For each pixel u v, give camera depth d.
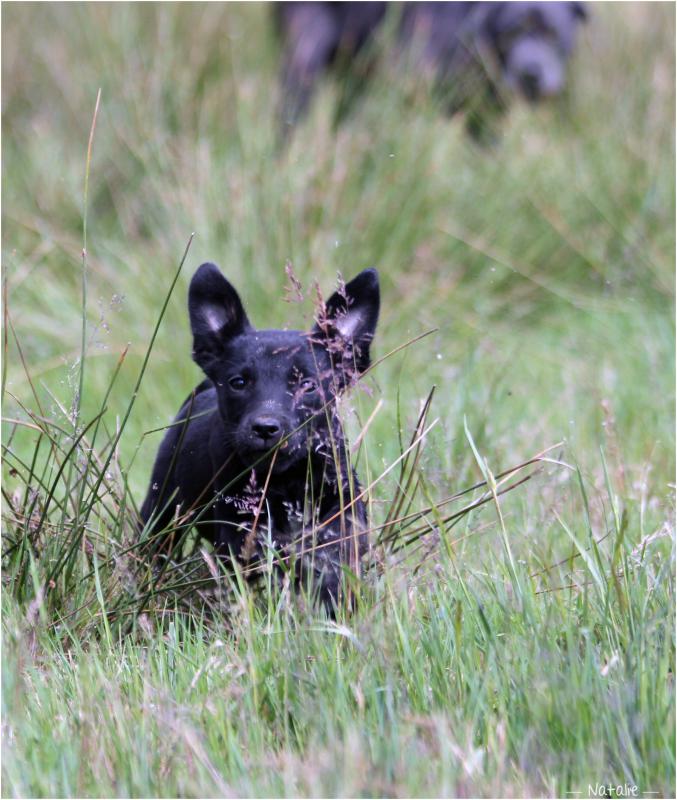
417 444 9.83
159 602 9.45
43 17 23.98
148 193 20.36
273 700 7.57
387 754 6.77
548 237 21.05
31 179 20.84
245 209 18.47
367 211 19.42
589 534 8.96
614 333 18.81
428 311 18.78
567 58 25.08
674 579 8.64
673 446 13.55
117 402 15.33
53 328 17.53
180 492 10.39
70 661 8.38
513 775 6.85
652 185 21.31
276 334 9.84
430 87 22.22
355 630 8.07
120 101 22.06
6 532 9.78
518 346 17.80
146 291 17.91
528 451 13.09
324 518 9.71
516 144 22.22
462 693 7.53
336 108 22.59
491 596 8.70
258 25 25.86
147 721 7.29
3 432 14.10
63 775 6.74
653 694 7.15
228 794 6.54
